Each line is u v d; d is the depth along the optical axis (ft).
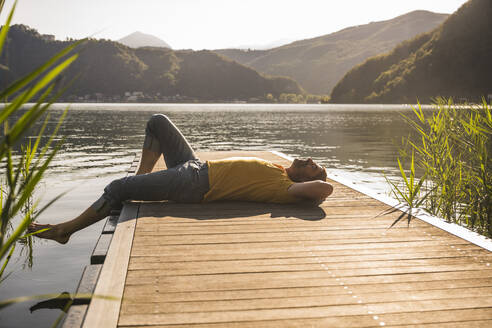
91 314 5.59
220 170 11.60
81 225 11.04
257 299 6.20
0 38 2.89
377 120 97.09
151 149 12.69
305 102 646.33
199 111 167.53
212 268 7.32
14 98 2.88
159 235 9.07
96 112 141.79
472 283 6.86
